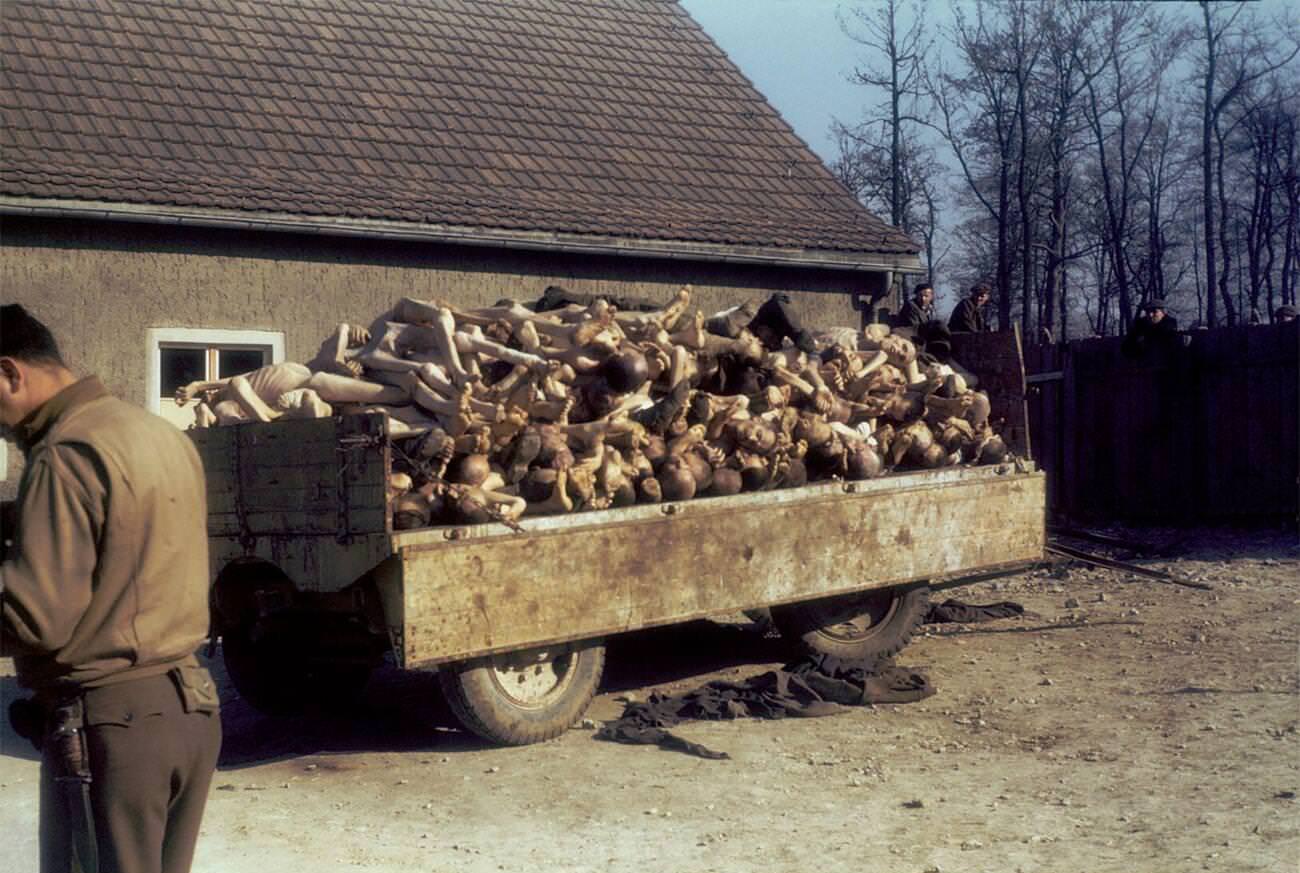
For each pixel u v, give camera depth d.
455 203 12.68
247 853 5.16
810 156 16.23
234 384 7.25
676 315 7.63
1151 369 13.98
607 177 14.32
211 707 3.30
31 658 3.15
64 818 3.14
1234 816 5.21
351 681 8.12
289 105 13.40
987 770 6.12
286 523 6.64
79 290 10.95
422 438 6.53
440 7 16.31
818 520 7.79
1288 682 7.38
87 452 3.08
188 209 11.13
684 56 17.44
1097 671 7.98
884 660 8.40
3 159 10.96
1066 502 14.90
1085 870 4.71
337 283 12.12
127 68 12.96
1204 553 12.10
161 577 3.18
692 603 7.18
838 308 14.83
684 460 7.31
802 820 5.46
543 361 6.86
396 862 5.04
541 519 6.68
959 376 9.09
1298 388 12.79
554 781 6.14
